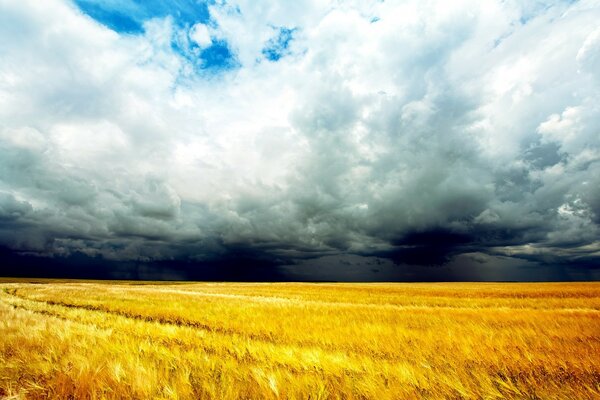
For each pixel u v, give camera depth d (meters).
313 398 3.87
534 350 6.50
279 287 57.66
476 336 8.20
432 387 4.26
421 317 13.27
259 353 6.05
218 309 16.62
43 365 4.77
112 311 16.25
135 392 3.93
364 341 8.20
